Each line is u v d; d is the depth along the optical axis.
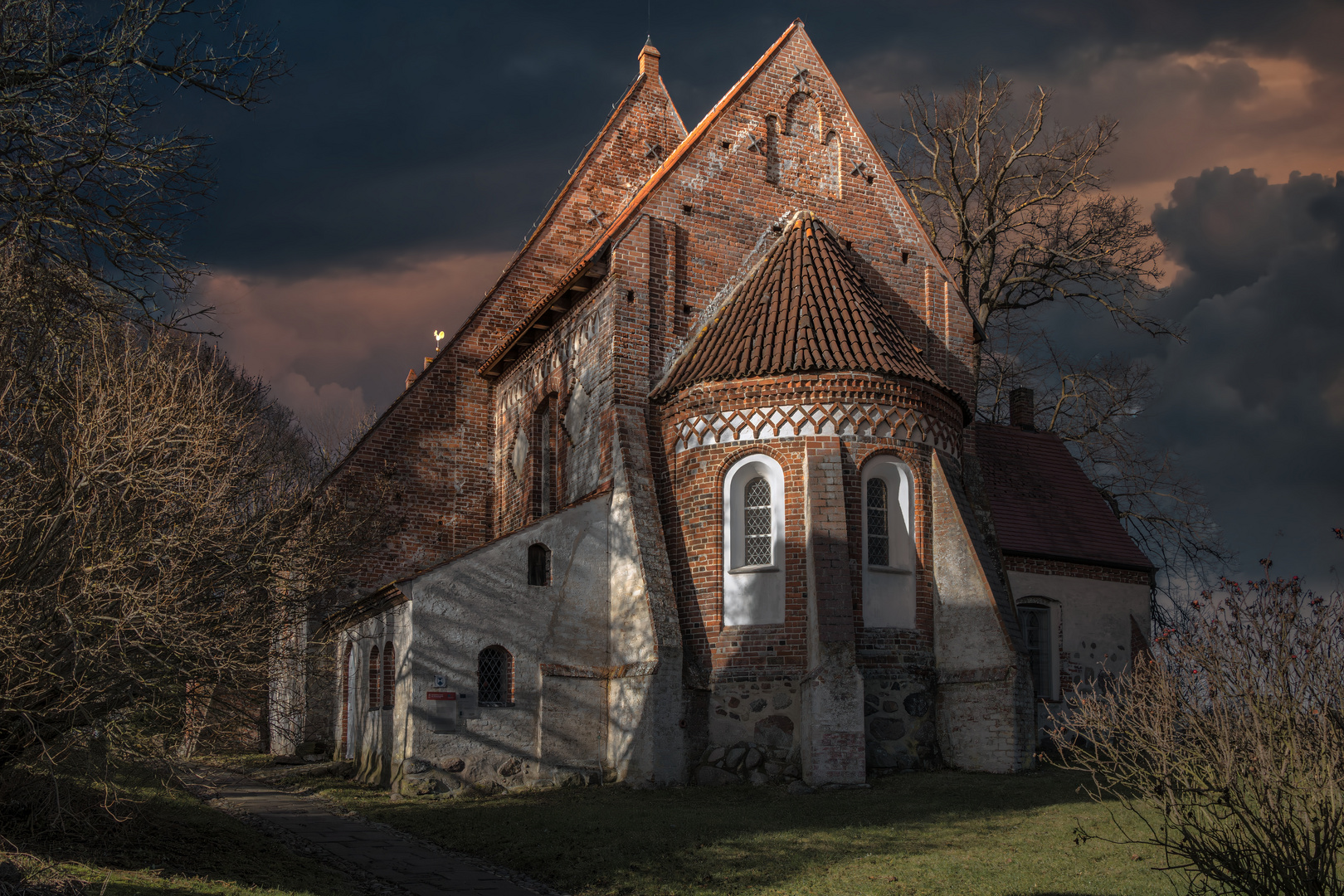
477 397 31.09
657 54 34.81
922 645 21.81
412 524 29.55
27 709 10.69
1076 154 39.59
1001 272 41.56
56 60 12.87
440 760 20.72
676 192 25.36
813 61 27.78
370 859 14.66
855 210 27.27
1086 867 13.02
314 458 38.69
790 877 13.20
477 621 21.56
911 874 13.03
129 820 12.48
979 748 21.16
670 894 12.70
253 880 11.98
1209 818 10.23
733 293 25.41
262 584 14.69
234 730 20.84
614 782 21.23
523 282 32.00
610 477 23.31
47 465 11.77
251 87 14.09
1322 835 8.58
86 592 10.61
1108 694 11.78
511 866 14.53
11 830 11.78
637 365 23.98
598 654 22.36
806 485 21.19
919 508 22.30
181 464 12.20
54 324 13.01
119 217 13.46
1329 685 9.18
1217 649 9.85
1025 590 28.08
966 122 40.91
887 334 23.20
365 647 24.25
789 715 20.56
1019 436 33.12
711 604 21.77
